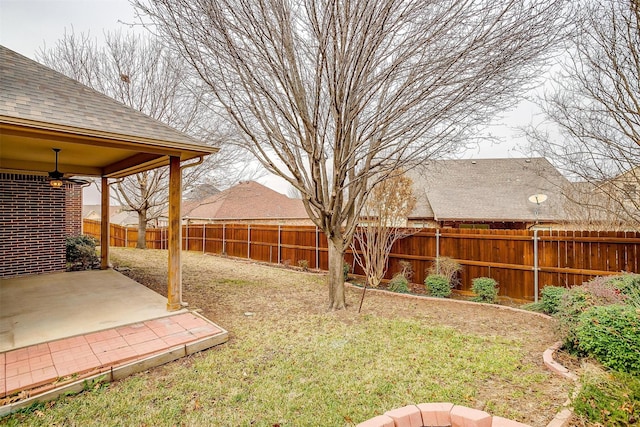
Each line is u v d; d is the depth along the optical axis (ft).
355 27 15.31
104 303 20.70
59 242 31.60
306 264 35.40
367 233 28.55
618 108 17.79
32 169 27.32
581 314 12.98
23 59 18.83
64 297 22.11
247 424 9.77
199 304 21.76
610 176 20.61
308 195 18.97
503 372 12.52
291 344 15.48
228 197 86.53
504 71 15.29
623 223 30.19
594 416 8.80
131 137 16.79
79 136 15.51
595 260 22.18
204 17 15.52
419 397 10.96
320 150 18.16
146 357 13.30
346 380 12.16
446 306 22.08
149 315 18.35
